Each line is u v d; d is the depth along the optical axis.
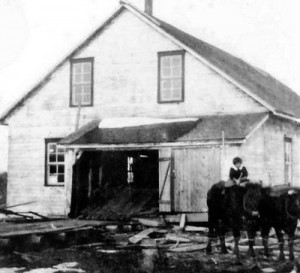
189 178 19.70
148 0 26.80
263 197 13.70
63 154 24.50
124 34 23.67
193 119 21.44
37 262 13.45
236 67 26.38
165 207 19.94
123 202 21.33
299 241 16.80
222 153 19.22
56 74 24.86
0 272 12.12
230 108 21.42
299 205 12.85
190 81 22.22
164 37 22.84
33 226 16.80
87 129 22.62
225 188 14.25
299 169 25.91
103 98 23.84
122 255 14.47
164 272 12.28
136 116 23.16
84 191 21.73
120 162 24.22
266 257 13.88
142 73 23.20
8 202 25.27
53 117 24.75
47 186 24.56
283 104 23.97
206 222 19.95
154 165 24.83
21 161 25.25
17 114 25.50
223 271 12.29
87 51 24.33
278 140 22.92
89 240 17.14
